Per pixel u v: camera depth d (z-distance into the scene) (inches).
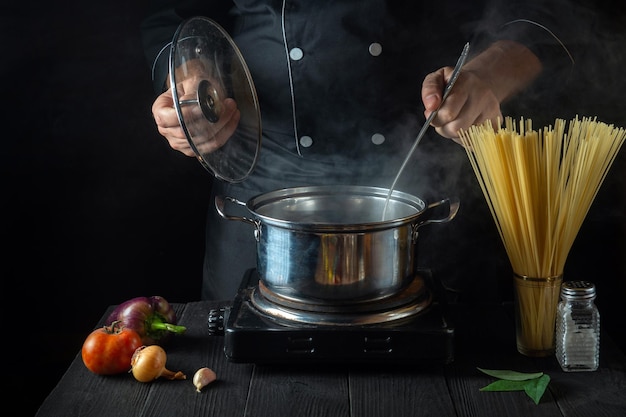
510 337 58.1
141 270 105.3
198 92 56.4
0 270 100.5
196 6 74.8
